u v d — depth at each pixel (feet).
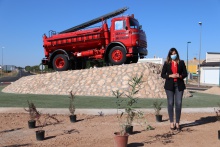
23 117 28.71
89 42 58.80
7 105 35.96
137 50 53.93
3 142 19.54
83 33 59.31
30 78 60.18
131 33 53.72
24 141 19.85
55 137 21.07
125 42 54.13
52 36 63.10
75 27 61.87
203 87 126.82
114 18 55.83
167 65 23.49
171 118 23.68
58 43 61.52
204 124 26.25
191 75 196.54
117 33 55.21
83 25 60.85
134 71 51.49
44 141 19.85
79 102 39.86
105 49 56.65
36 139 20.12
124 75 51.34
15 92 57.72
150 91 48.62
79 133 22.33
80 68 63.46
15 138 20.72
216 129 24.04
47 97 46.68
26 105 36.04
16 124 25.62
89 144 18.95
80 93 51.44
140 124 26.03
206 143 19.38
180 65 23.17
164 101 42.22
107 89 50.26
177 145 18.85
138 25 56.03
